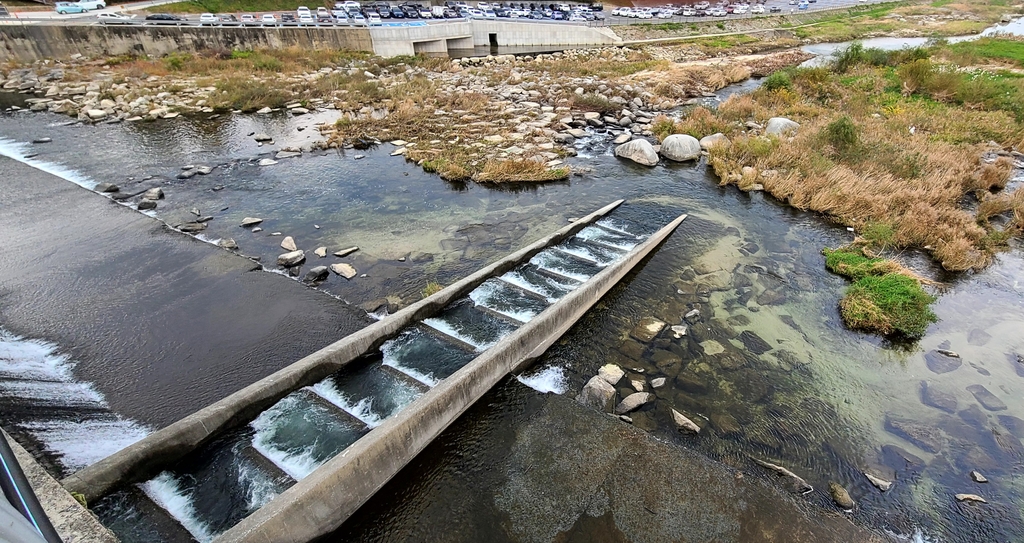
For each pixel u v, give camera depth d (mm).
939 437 8617
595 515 6914
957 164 18766
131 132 24609
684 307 12086
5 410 8164
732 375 9945
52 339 10320
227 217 16266
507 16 64125
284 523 6070
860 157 19375
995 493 7691
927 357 10523
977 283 13195
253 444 7922
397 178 19641
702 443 8398
